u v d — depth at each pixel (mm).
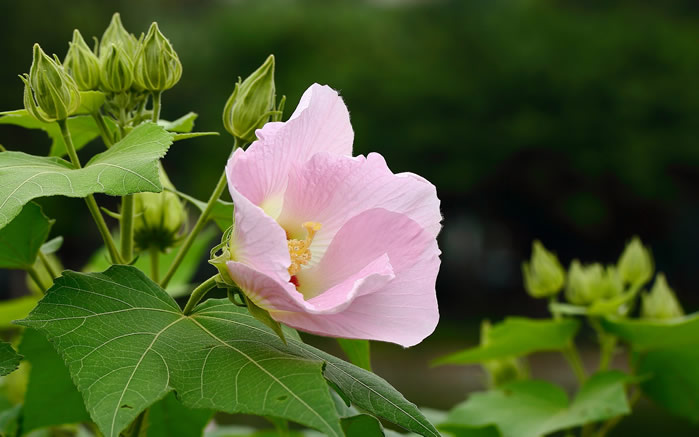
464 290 17719
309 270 949
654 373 1360
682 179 14664
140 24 15211
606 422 1360
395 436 1107
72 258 13117
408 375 8758
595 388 1314
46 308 923
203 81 15312
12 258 1033
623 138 13930
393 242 942
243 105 992
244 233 909
